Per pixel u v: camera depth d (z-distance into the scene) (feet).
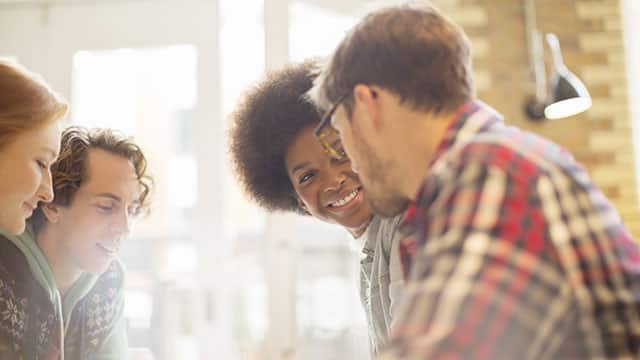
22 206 4.10
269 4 10.22
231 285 10.32
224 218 10.37
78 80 10.59
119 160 4.95
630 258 2.61
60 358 4.63
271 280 10.03
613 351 2.45
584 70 9.97
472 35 9.87
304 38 10.23
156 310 10.32
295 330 9.96
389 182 2.91
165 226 10.39
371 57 2.83
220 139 10.41
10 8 10.73
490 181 2.46
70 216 4.80
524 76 9.86
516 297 2.28
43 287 4.50
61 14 10.64
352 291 9.94
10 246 4.33
